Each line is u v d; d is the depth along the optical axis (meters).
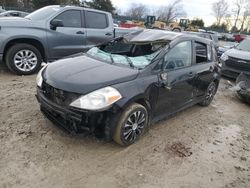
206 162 3.83
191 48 5.01
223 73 8.91
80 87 3.42
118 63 4.17
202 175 3.53
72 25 7.20
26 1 40.34
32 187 2.95
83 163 3.43
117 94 3.49
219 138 4.62
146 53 4.56
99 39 7.70
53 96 3.61
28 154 3.47
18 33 6.30
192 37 5.12
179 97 4.76
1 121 4.20
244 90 6.58
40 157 3.44
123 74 3.75
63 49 7.08
